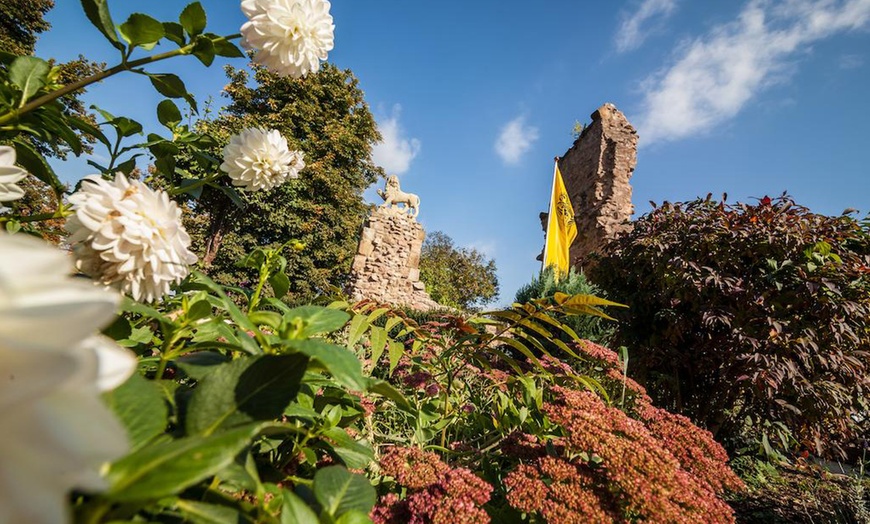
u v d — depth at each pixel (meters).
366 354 3.23
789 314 3.39
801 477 3.80
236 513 0.47
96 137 1.20
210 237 15.18
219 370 0.57
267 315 0.72
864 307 3.24
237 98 17.89
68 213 1.05
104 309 0.26
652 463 1.41
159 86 1.13
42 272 0.28
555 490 1.33
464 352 2.16
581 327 5.43
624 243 4.49
